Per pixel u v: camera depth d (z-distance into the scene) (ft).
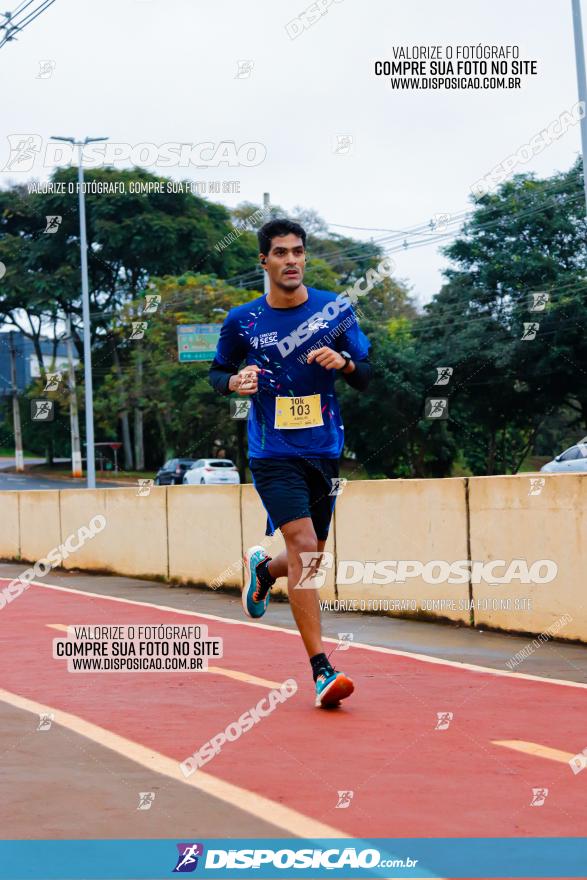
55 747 16.63
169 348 164.25
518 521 28.94
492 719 18.51
